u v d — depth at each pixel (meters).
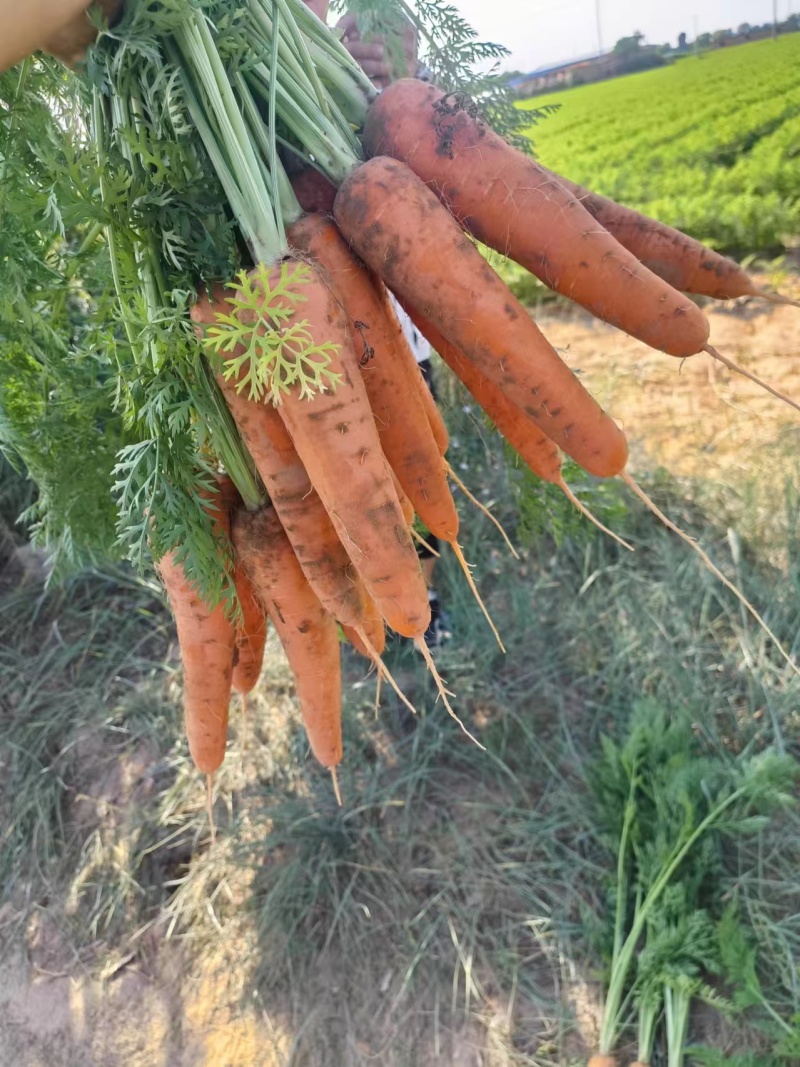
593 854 0.69
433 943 0.64
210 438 0.36
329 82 0.34
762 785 0.64
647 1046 0.57
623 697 0.80
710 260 0.40
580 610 0.87
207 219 0.30
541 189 0.33
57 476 0.49
